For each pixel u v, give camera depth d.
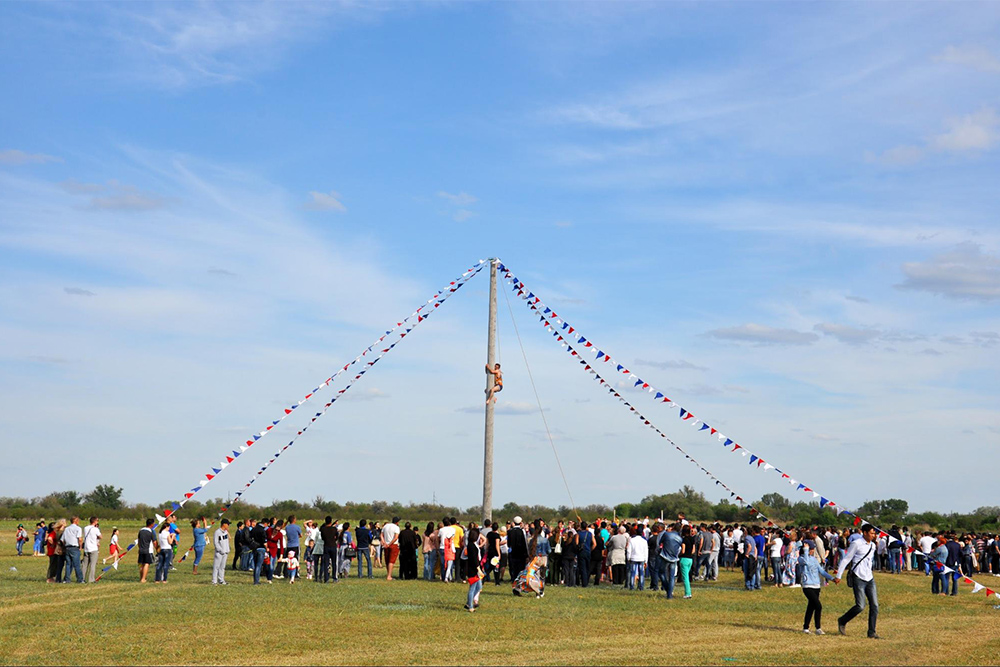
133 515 102.06
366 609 19.11
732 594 24.33
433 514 99.81
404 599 21.11
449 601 20.88
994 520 73.19
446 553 26.34
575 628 17.03
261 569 26.89
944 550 25.98
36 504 103.38
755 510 28.23
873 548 16.97
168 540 25.33
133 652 13.83
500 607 19.95
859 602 16.75
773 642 15.85
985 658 14.54
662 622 18.14
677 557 22.53
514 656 13.98
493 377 29.06
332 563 26.94
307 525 28.39
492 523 25.88
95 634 15.50
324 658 13.58
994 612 21.42
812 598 17.00
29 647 14.21
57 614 17.86
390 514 98.69
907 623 19.12
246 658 13.52
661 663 13.54
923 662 14.04
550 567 26.72
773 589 25.95
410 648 14.53
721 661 13.81
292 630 16.14
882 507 77.88
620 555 26.16
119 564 33.12
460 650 14.41
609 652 14.51
